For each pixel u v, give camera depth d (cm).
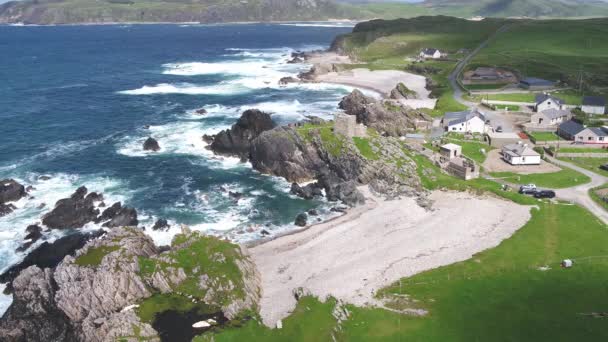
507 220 7806
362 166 9662
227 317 5691
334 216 8688
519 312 5491
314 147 10356
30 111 14875
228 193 9688
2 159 10975
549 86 17025
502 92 16688
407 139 11612
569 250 6800
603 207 8162
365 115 13512
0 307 6278
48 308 5966
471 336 5112
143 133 13112
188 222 8525
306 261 6981
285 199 9462
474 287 6006
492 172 9775
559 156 10569
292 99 17300
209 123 14062
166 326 5553
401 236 7525
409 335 5159
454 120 12431
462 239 7306
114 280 5862
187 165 11100
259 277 6562
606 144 11194
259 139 10856
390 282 6212
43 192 9438
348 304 5731
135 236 6719
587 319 5338
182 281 6147
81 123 13850
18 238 7856
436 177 9462
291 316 5591
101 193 9481
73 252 7431
